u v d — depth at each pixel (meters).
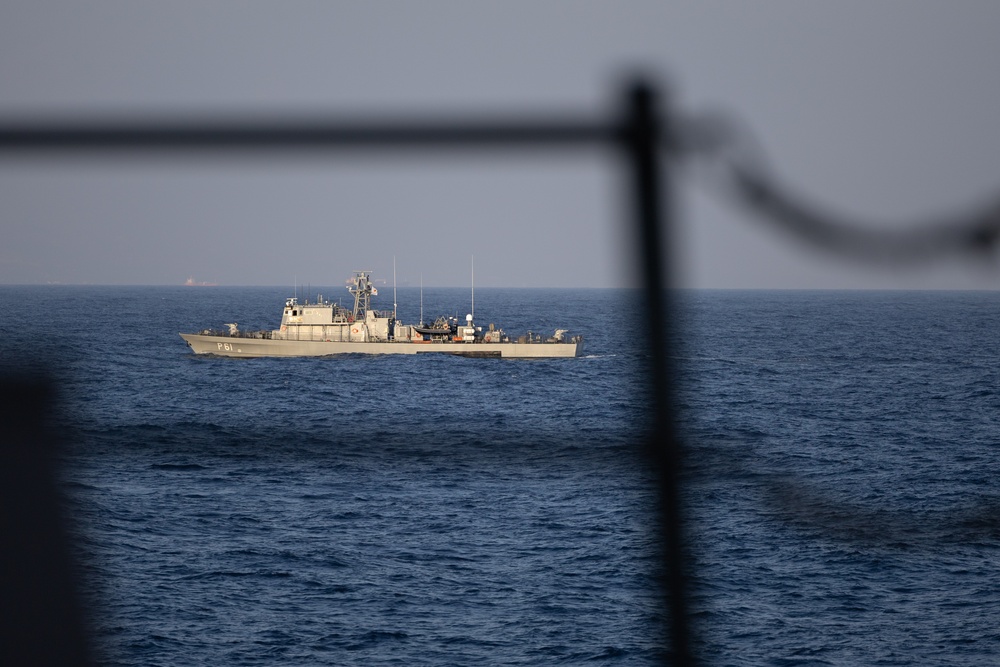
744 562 133.75
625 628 111.00
